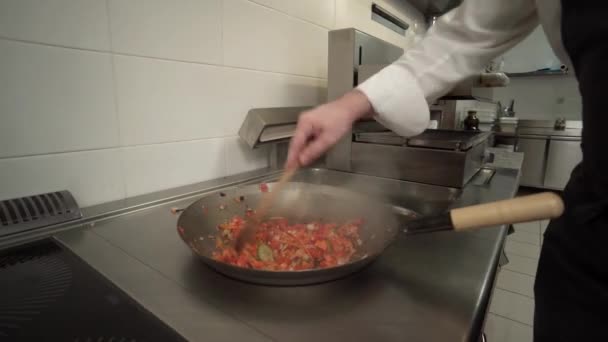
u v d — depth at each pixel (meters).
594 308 0.36
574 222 0.39
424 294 0.45
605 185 0.33
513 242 2.18
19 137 0.63
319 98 1.39
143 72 0.79
